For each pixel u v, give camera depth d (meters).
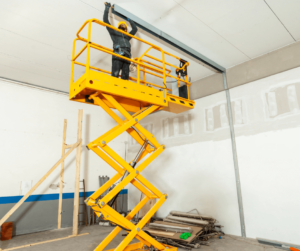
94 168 5.84
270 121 3.85
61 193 4.98
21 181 4.62
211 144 4.66
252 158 3.98
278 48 3.92
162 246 2.86
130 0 2.83
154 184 5.69
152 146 3.05
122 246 2.52
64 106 5.59
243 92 4.30
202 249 3.28
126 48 2.90
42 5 2.87
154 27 3.32
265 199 3.72
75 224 4.27
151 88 2.92
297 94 3.61
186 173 5.02
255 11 3.06
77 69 4.61
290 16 3.17
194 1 2.85
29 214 4.60
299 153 3.46
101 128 6.17
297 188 3.41
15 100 4.86
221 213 4.25
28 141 4.87
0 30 3.32
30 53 3.97
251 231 3.81
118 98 2.88
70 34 3.48
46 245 3.66
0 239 4.02
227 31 3.48
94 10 3.01
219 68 4.47
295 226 3.35
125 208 6.27
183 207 4.91
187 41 3.72
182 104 3.29
